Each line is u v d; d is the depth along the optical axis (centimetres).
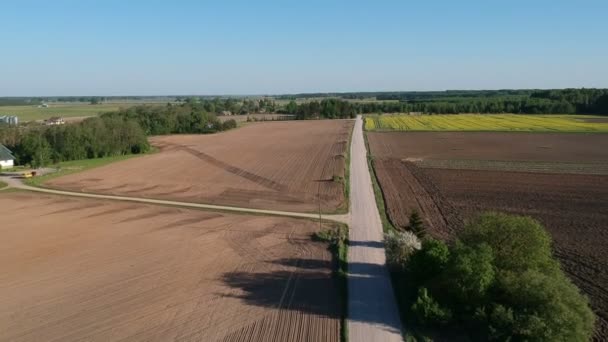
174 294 2909
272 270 3272
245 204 5181
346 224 4319
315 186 5984
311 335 2375
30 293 2972
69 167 7938
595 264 3222
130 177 6925
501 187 5631
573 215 4384
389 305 2678
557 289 2211
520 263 2503
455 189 5588
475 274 2380
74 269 3350
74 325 2552
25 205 5278
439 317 2380
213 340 2355
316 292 2894
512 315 2197
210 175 6981
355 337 2339
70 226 4412
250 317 2584
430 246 2836
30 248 3806
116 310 2714
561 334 2092
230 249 3716
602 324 2438
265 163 7962
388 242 3312
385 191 5584
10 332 2497
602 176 6153
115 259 3534
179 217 4678
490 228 2647
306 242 3862
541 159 7656
